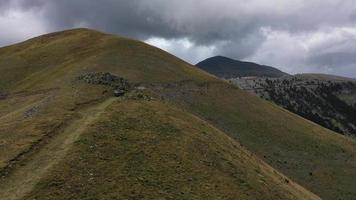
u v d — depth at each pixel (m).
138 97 63.78
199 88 107.06
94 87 69.06
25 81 107.75
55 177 37.62
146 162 43.00
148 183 39.50
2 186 37.34
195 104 96.00
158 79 103.94
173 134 51.19
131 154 43.91
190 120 60.31
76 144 43.91
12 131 49.69
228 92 112.75
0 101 88.81
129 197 36.94
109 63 107.88
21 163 41.31
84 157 41.59
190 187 40.66
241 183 45.06
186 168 43.84
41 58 126.31
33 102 75.88
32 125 50.69
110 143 45.28
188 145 49.25
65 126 50.75
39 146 44.97
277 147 91.38
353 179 87.50
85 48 127.62
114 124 50.16
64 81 92.62
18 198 34.56
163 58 124.00
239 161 52.16
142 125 51.53
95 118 52.00
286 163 85.69
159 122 53.75
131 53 120.19
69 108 58.00
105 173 39.62
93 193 36.47
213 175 44.31
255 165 55.88
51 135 47.78
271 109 113.94
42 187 36.09
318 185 81.25
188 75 114.75
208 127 62.09
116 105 57.69
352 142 113.44
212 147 51.72
